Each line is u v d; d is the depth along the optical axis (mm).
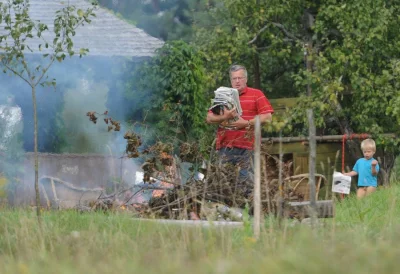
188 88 57312
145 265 17109
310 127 23656
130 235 23281
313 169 23625
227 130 33531
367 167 47906
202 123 57906
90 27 58500
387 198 36062
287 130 62906
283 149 65438
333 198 27078
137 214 31531
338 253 16984
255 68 71875
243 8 66000
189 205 31312
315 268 14469
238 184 32062
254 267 15117
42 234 22672
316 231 21984
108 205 33719
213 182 31828
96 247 20609
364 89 61906
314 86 64312
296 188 34406
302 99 62219
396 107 58406
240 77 34406
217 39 67062
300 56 70312
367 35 62312
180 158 34125
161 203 32844
